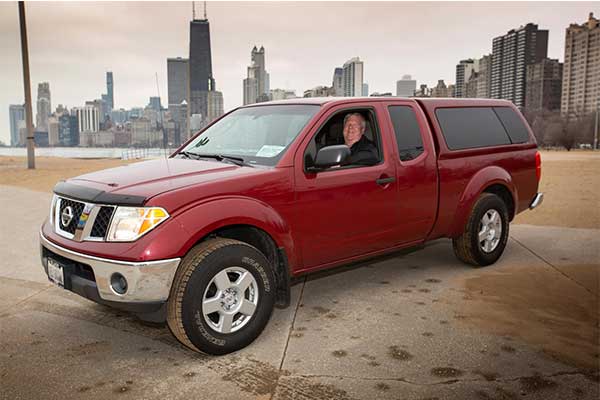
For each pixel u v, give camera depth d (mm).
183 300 3578
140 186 3791
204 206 3697
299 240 4289
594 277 5605
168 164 4500
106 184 3900
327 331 4254
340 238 4570
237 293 3865
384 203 4836
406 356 3779
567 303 4824
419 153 5184
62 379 3512
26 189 13523
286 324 4414
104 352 3943
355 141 4812
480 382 3398
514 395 3236
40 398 3260
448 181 5418
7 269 6180
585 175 16719
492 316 4523
